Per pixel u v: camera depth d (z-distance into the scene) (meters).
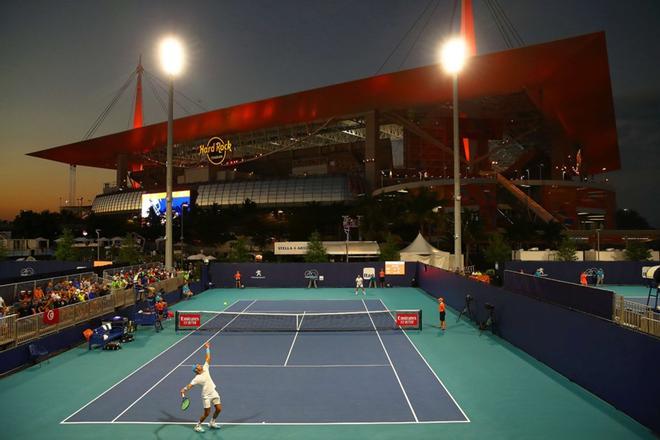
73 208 197.88
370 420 12.34
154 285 30.91
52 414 12.84
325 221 97.12
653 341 11.55
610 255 58.69
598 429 11.70
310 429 11.76
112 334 20.83
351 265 44.94
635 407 12.22
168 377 16.27
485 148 126.12
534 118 128.75
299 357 18.78
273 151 161.88
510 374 16.47
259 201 134.50
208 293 40.59
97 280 28.98
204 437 11.29
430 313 29.25
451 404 13.50
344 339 22.06
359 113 128.88
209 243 94.94
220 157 150.00
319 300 35.81
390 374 16.50
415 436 11.33
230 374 16.55
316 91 121.19
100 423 12.20
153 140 169.00
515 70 101.75
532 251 60.72
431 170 134.50
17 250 84.62
